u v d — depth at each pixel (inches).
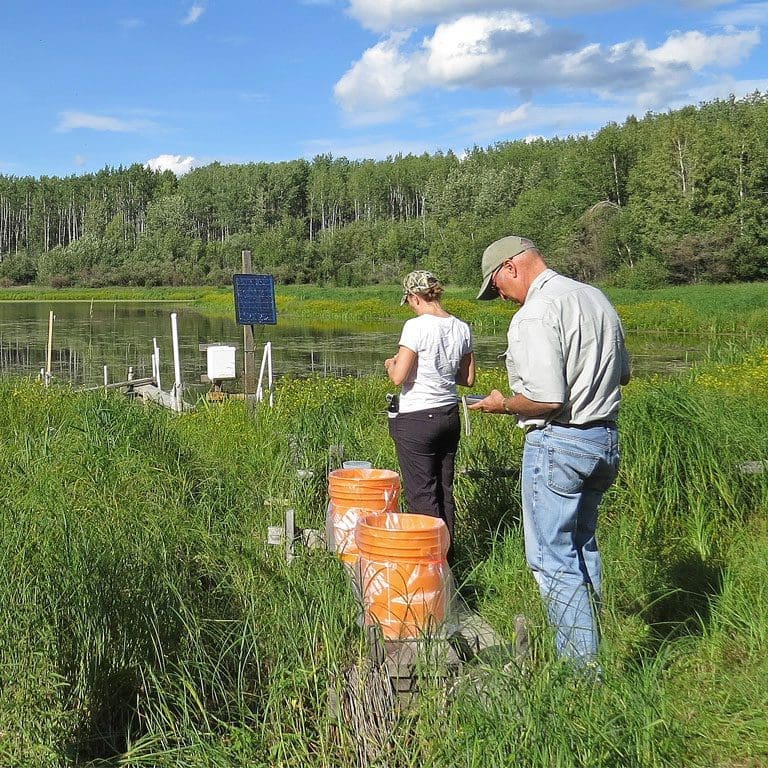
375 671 131.2
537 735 112.0
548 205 2871.6
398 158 5265.8
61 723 135.3
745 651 151.2
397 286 2819.9
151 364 850.1
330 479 179.0
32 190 5467.5
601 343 136.8
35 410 357.7
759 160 2330.2
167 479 227.9
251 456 286.2
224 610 165.0
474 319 1429.6
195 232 4650.6
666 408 251.0
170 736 129.0
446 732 117.5
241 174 5103.3
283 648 146.3
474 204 3452.3
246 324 395.9
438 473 189.3
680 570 189.3
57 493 194.2
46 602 144.3
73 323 1585.9
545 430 138.3
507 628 157.6
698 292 1840.6
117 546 165.3
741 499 229.9
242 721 130.1
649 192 2431.1
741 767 120.9
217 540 191.6
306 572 170.7
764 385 389.1
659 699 126.3
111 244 4094.5
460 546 204.1
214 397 453.7
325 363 845.2
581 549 145.3
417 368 183.3
